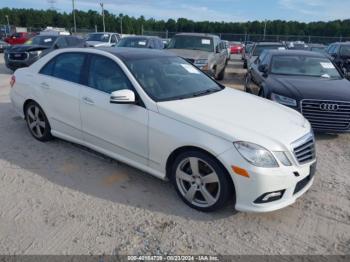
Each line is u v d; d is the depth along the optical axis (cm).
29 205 345
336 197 382
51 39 1402
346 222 334
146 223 321
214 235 308
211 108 364
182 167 347
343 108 558
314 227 325
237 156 304
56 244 288
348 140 582
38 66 502
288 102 579
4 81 1101
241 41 4084
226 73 1633
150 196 368
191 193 344
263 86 673
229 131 315
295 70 733
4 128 575
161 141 349
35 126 513
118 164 442
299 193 332
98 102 404
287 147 313
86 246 287
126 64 402
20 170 420
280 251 290
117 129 390
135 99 372
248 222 328
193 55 1049
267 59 800
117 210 341
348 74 1273
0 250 280
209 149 314
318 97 563
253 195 304
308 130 356
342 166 470
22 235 299
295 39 3844
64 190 376
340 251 292
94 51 438
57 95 456
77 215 330
